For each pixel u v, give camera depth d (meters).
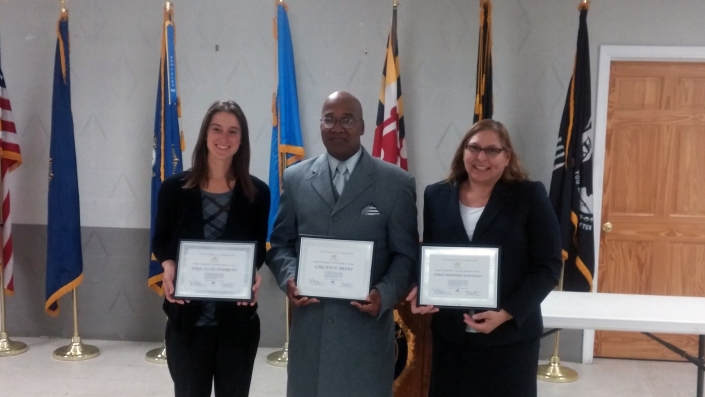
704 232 3.08
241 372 1.71
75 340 3.17
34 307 3.38
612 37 2.97
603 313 2.00
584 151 2.79
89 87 3.27
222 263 1.64
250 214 1.71
